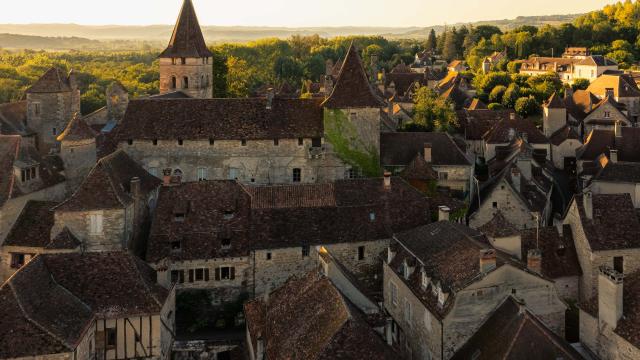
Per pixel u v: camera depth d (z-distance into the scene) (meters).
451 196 78.19
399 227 63.66
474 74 195.00
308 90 146.25
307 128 77.50
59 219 57.00
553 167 101.25
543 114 128.00
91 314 44.59
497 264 44.06
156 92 183.12
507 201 70.06
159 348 46.56
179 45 100.94
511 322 41.50
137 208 62.69
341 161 77.94
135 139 76.06
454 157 79.25
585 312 47.34
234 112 78.31
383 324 42.59
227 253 59.38
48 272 45.91
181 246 59.34
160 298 47.66
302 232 61.41
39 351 38.72
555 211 82.56
